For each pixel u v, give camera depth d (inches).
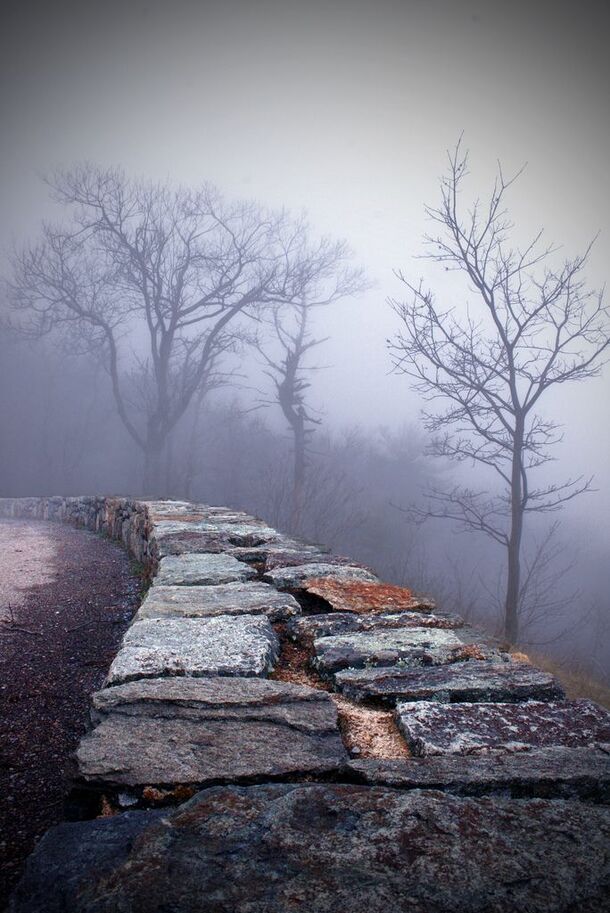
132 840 48.1
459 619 112.7
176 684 78.9
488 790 55.3
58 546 342.3
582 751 62.9
